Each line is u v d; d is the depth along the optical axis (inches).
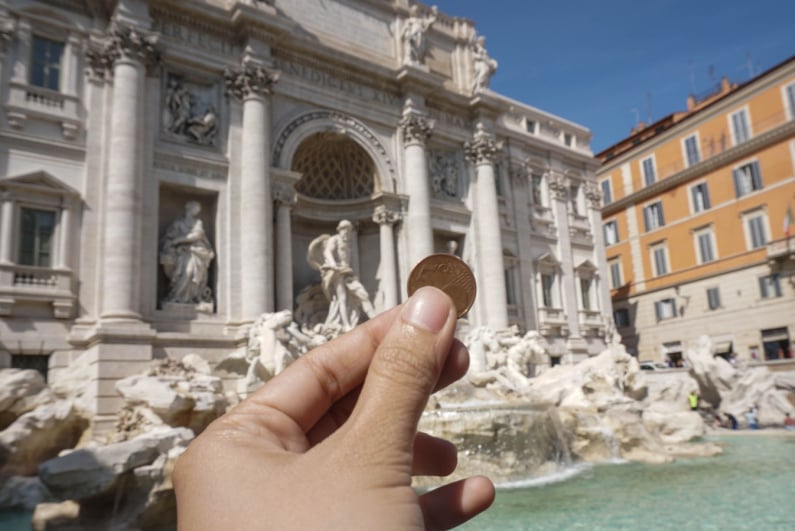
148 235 901.2
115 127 878.4
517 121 1622.8
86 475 472.4
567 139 1749.5
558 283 1567.4
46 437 687.7
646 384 1118.4
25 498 596.7
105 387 772.6
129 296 834.8
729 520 400.8
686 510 438.0
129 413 678.5
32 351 790.5
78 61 906.1
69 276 830.5
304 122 1137.4
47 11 885.2
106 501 486.6
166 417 660.7
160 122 952.3
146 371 783.1
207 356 895.1
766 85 1621.6
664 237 1907.0
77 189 863.7
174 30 986.7
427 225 1250.0
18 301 791.7
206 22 1015.0
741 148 1664.6
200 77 1007.6
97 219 873.5
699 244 1793.8
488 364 991.0
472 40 1497.3
